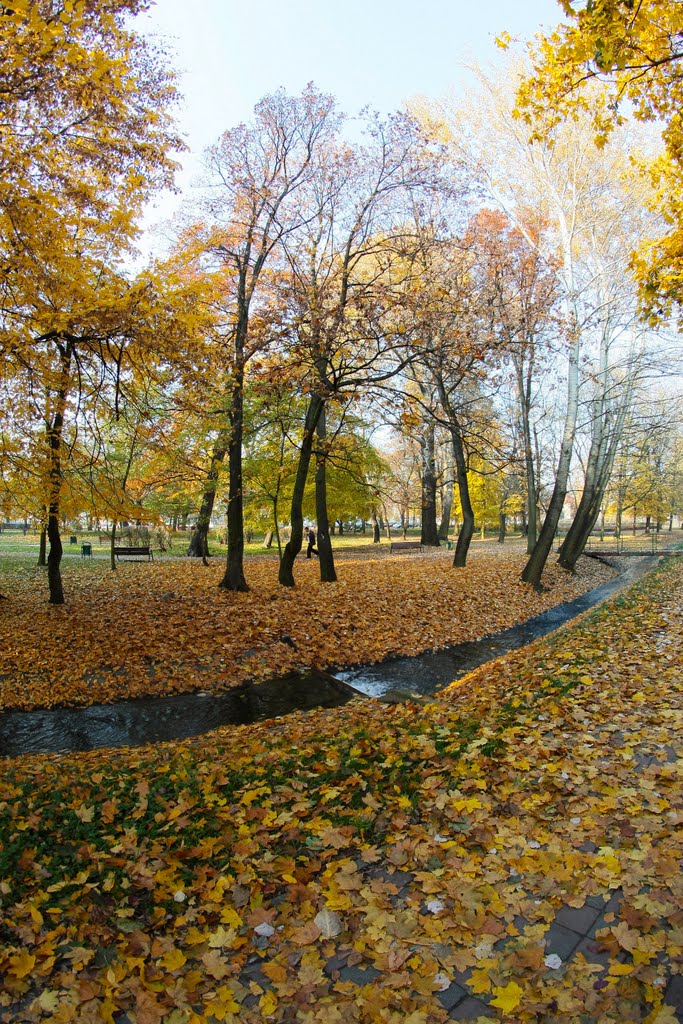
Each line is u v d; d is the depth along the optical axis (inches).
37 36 217.6
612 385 794.2
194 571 737.6
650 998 82.8
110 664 381.1
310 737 229.5
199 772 187.9
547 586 729.0
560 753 173.5
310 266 562.6
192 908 113.4
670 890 106.0
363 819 141.9
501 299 625.6
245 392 535.2
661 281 283.3
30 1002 91.6
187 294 327.9
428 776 165.3
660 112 235.5
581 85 232.2
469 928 100.8
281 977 93.1
